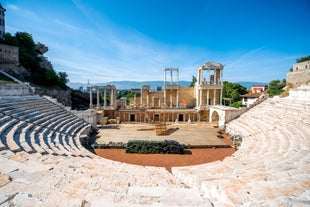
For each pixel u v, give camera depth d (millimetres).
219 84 37812
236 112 26812
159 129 23562
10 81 28656
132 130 24828
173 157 15680
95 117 25875
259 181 5117
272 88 52750
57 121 19656
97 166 8750
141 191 4703
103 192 4391
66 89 53750
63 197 3764
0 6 49719
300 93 23109
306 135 13633
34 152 10258
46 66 58969
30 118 16656
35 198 3689
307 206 3367
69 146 14836
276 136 15742
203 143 18938
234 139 18953
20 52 47531
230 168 8492
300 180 5102
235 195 4059
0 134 12062
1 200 3570
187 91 43000
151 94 42594
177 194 4453
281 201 3564
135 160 14945
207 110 36719
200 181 5914
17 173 5434
